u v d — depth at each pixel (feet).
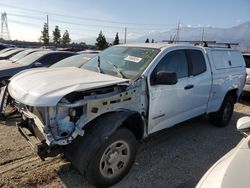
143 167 13.44
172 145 16.42
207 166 13.84
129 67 13.83
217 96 18.89
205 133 18.89
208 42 21.42
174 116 15.12
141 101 12.75
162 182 12.13
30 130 12.19
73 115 10.48
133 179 12.28
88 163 10.50
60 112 10.31
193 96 16.29
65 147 11.05
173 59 14.90
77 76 12.55
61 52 32.60
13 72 26.21
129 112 11.78
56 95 10.11
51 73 13.32
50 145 10.03
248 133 9.49
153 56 13.99
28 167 12.89
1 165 12.97
